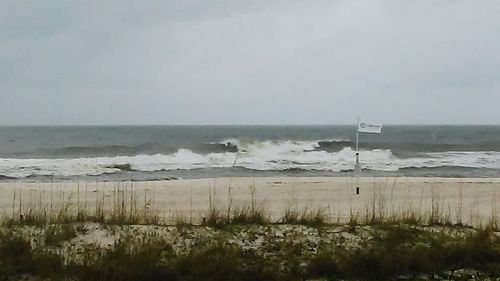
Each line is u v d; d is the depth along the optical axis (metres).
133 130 111.25
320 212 12.02
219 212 11.67
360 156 37.38
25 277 8.49
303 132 100.50
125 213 11.41
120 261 8.68
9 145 55.81
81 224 10.31
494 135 82.06
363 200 16.92
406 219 11.32
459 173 29.09
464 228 10.94
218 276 8.51
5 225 10.20
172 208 14.78
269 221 11.15
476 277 9.02
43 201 15.91
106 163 31.28
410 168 31.33
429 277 8.97
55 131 104.81
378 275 8.94
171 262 8.81
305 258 9.20
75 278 8.46
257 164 32.22
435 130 109.38
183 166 30.97
